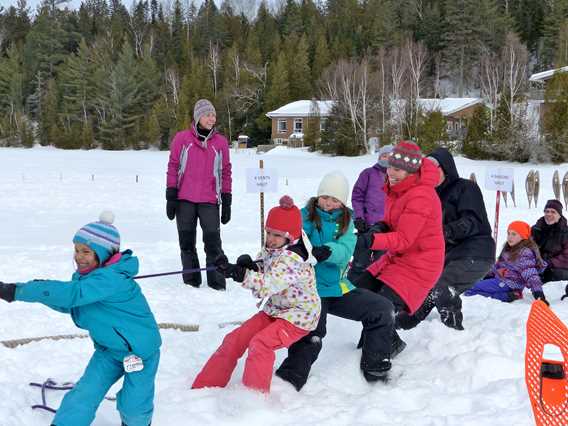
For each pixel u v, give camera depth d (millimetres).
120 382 4082
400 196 4316
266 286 3604
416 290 4301
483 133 35375
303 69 68062
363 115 42875
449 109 49062
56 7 81000
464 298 6688
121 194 20641
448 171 5180
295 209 3787
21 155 39344
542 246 7609
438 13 77625
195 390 3791
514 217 14680
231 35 89625
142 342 3160
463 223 4973
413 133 42875
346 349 4707
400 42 71750
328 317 5480
